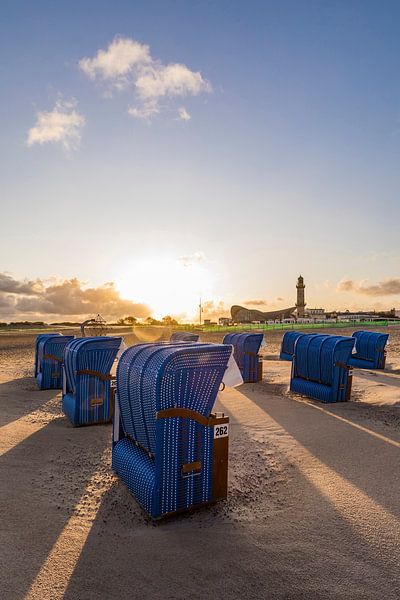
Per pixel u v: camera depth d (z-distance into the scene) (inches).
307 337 453.1
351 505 179.2
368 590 121.1
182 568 130.8
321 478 211.0
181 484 166.4
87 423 309.9
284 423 325.1
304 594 119.0
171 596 117.6
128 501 179.3
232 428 309.1
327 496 188.7
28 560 133.3
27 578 124.3
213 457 174.2
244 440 277.9
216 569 130.5
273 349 1008.2
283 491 194.4
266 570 130.3
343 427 313.7
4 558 134.0
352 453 252.1
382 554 140.4
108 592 118.9
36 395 430.3
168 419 161.8
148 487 162.9
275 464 231.3
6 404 382.0
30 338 1491.1
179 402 164.9
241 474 213.5
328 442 274.8
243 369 526.3
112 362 319.3
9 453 239.6
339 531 156.0
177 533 152.7
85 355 309.1
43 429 297.0
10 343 1258.6
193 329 2041.1
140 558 135.9
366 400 419.2
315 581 125.0
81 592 118.7
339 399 406.6
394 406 388.2
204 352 168.4
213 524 159.8
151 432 167.9
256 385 510.9
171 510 163.6
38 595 117.1
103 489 192.2
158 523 160.4
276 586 122.5
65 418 333.4
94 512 169.2
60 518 162.6
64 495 184.9
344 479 209.8
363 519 166.1
